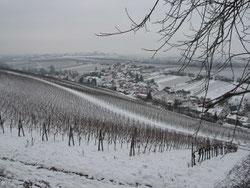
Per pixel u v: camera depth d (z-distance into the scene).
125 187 7.00
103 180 7.50
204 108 1.91
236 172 7.74
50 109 22.92
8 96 26.42
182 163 10.50
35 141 11.30
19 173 6.25
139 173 8.38
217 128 32.03
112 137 14.48
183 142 18.14
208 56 1.88
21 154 8.93
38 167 7.47
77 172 7.86
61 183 6.14
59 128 15.27
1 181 4.98
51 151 9.73
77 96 40.06
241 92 1.71
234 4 1.80
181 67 1.96
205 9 1.88
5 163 7.08
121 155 10.64
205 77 1.89
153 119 32.12
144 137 15.69
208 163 11.00
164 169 9.22
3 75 48.88
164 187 7.59
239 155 13.51
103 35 1.92
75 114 22.41
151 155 11.51
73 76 108.00
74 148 10.77
